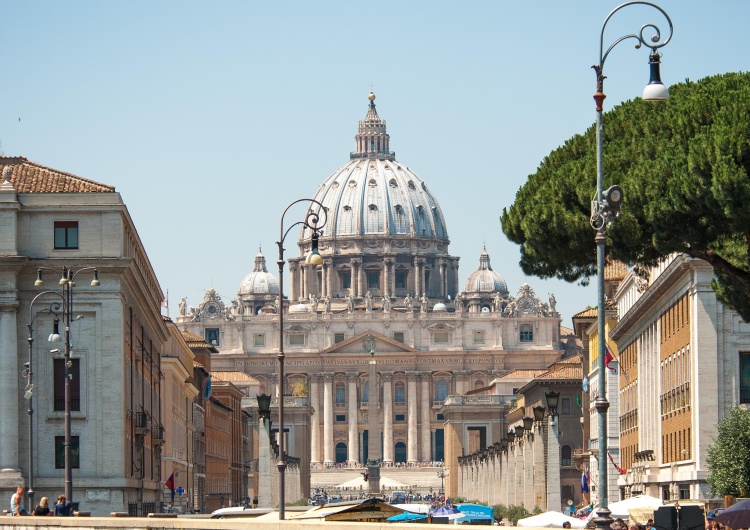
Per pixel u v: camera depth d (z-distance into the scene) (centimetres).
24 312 16525
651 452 19362
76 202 16625
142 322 19175
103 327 16550
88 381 16562
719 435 14812
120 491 16425
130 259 16512
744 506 8669
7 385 16288
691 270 16212
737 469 14488
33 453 16400
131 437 17450
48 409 16475
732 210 9838
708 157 9962
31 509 14512
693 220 10412
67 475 13988
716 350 15950
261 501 17800
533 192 12000
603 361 9856
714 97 10638
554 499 15438
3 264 16262
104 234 16638
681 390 17025
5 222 16450
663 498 18288
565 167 11575
